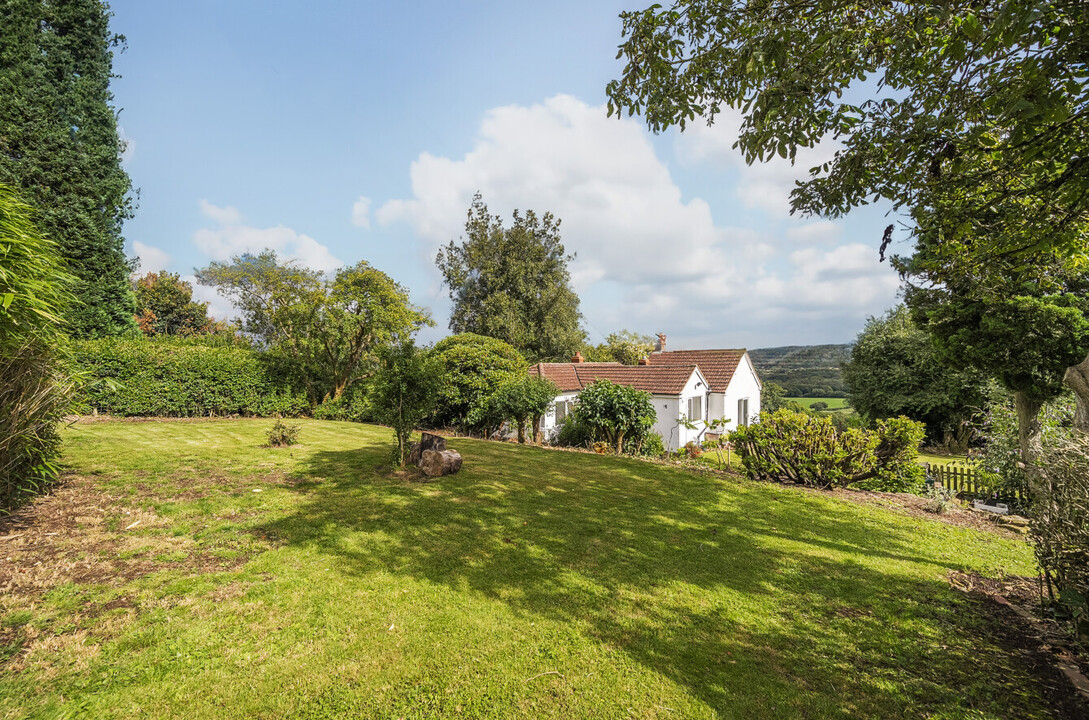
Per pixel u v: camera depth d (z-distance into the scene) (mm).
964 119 4184
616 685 3162
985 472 9766
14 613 3498
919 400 22344
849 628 3982
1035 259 5598
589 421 13133
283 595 4129
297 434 11883
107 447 9945
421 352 9750
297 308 17969
